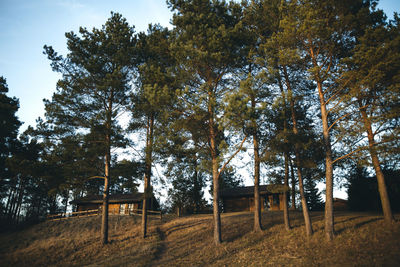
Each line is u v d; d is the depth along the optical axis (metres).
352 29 15.40
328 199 14.55
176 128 16.94
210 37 17.56
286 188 16.81
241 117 14.43
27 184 34.91
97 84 20.73
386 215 15.05
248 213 27.39
